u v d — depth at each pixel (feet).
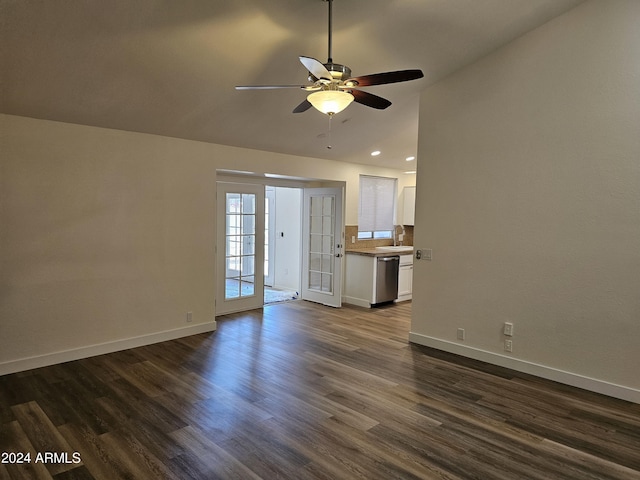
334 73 8.97
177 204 15.33
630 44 10.77
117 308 14.08
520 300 13.01
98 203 13.42
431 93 14.98
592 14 11.30
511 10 11.19
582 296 11.78
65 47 9.64
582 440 9.16
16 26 8.73
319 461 8.20
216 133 15.44
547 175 12.31
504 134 13.17
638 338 10.88
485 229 13.74
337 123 16.51
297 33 10.71
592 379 11.64
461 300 14.47
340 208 21.16
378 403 10.77
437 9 10.62
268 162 18.19
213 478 7.63
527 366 12.91
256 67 11.78
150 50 10.35
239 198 19.65
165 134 14.75
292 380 12.12
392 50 12.27
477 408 10.58
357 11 10.15
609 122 11.16
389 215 25.54
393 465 8.13
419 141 15.39
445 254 14.84
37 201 12.25
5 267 11.84
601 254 11.41
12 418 9.67
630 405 10.83
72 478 7.57
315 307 21.44
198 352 14.26
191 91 12.43
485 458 8.43
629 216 10.93
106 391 11.14
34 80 10.46
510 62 12.91
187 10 9.27
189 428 9.34
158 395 10.96
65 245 12.84
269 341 15.67
